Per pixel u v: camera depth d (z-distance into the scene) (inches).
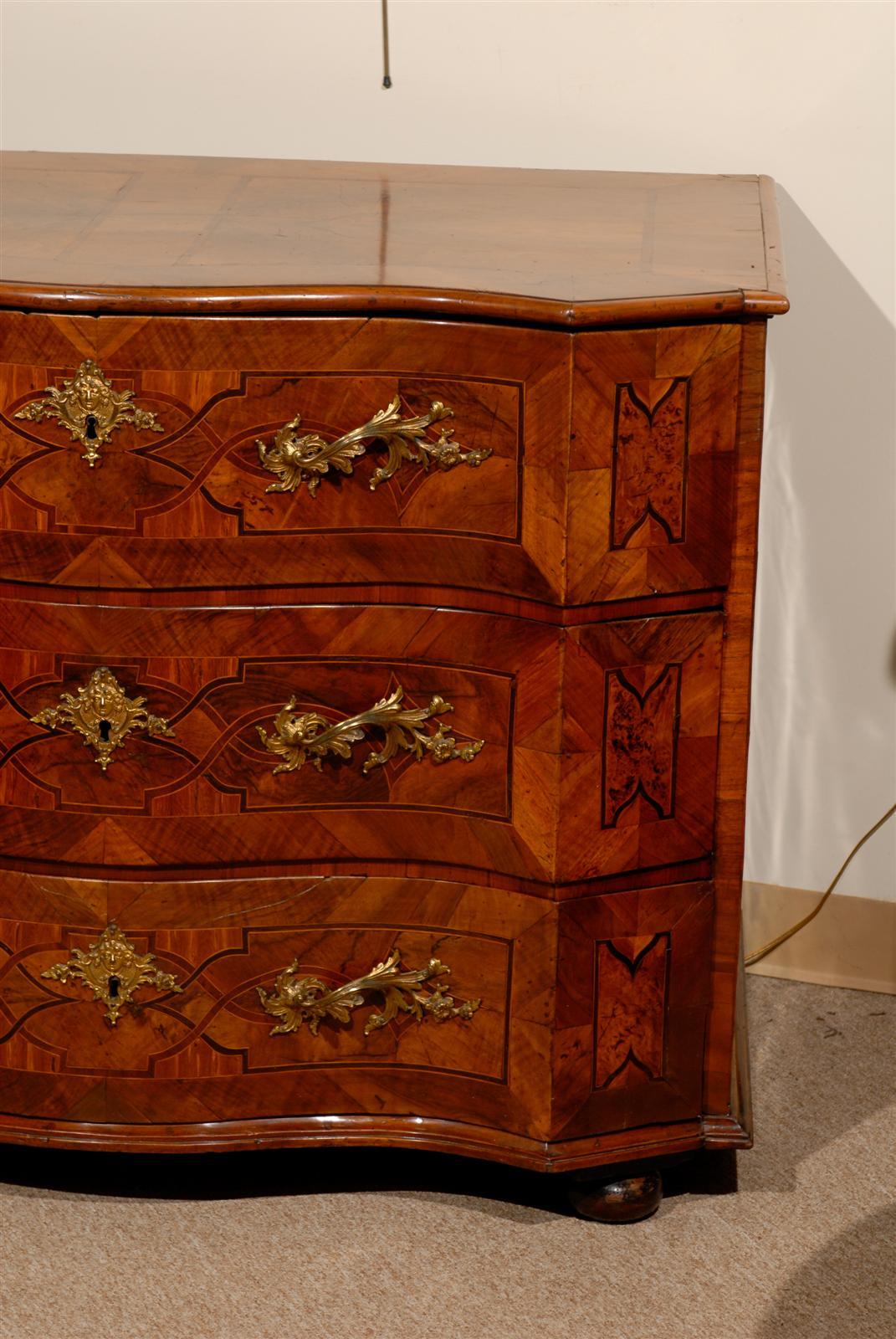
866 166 78.5
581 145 81.5
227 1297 66.6
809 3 76.7
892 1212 71.8
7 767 64.7
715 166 80.4
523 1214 71.6
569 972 65.5
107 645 62.8
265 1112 68.9
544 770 63.0
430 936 66.9
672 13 78.2
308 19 81.4
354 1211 71.6
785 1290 67.4
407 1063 68.4
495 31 80.0
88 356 58.7
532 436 59.1
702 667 62.9
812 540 84.6
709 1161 74.9
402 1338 64.6
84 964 66.3
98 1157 74.6
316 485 60.7
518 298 57.1
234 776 64.5
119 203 70.7
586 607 61.0
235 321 58.3
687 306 57.3
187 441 59.9
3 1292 66.4
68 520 61.1
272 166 80.1
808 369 82.0
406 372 59.3
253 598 62.6
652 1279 68.0
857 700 86.5
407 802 65.1
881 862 88.1
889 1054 83.2
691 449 59.8
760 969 90.0
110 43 83.4
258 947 66.8
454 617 62.5
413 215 69.7
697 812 64.8
